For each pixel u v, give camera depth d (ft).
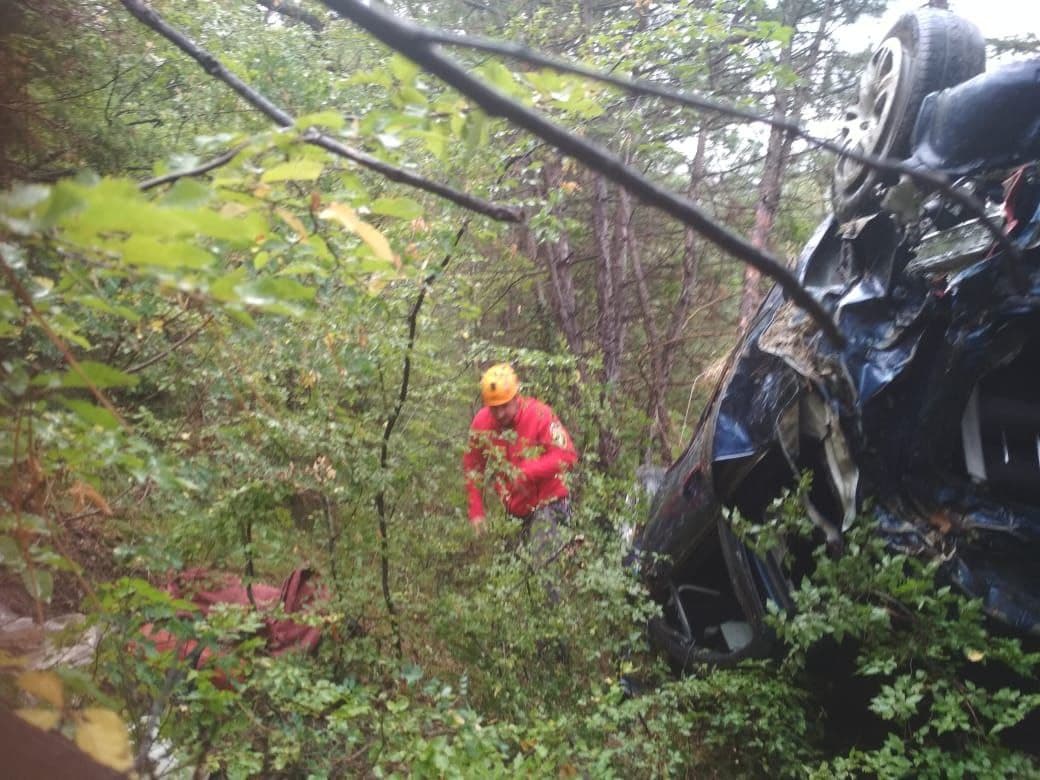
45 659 5.86
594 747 10.12
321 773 8.34
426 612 12.01
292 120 4.79
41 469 4.85
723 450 12.84
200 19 17.85
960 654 10.39
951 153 9.90
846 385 10.89
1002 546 10.07
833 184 12.81
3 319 4.38
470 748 8.45
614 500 14.89
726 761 11.96
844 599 10.53
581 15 27.07
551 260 27.14
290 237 6.15
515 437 14.29
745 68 23.86
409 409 12.88
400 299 11.81
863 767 10.11
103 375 4.21
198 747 7.70
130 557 9.40
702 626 15.23
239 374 10.55
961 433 10.27
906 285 10.51
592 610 12.51
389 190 9.91
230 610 9.12
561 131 2.96
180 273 3.66
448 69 2.96
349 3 2.94
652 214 30.35
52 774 3.86
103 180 3.07
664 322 31.65
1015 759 9.63
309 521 12.87
